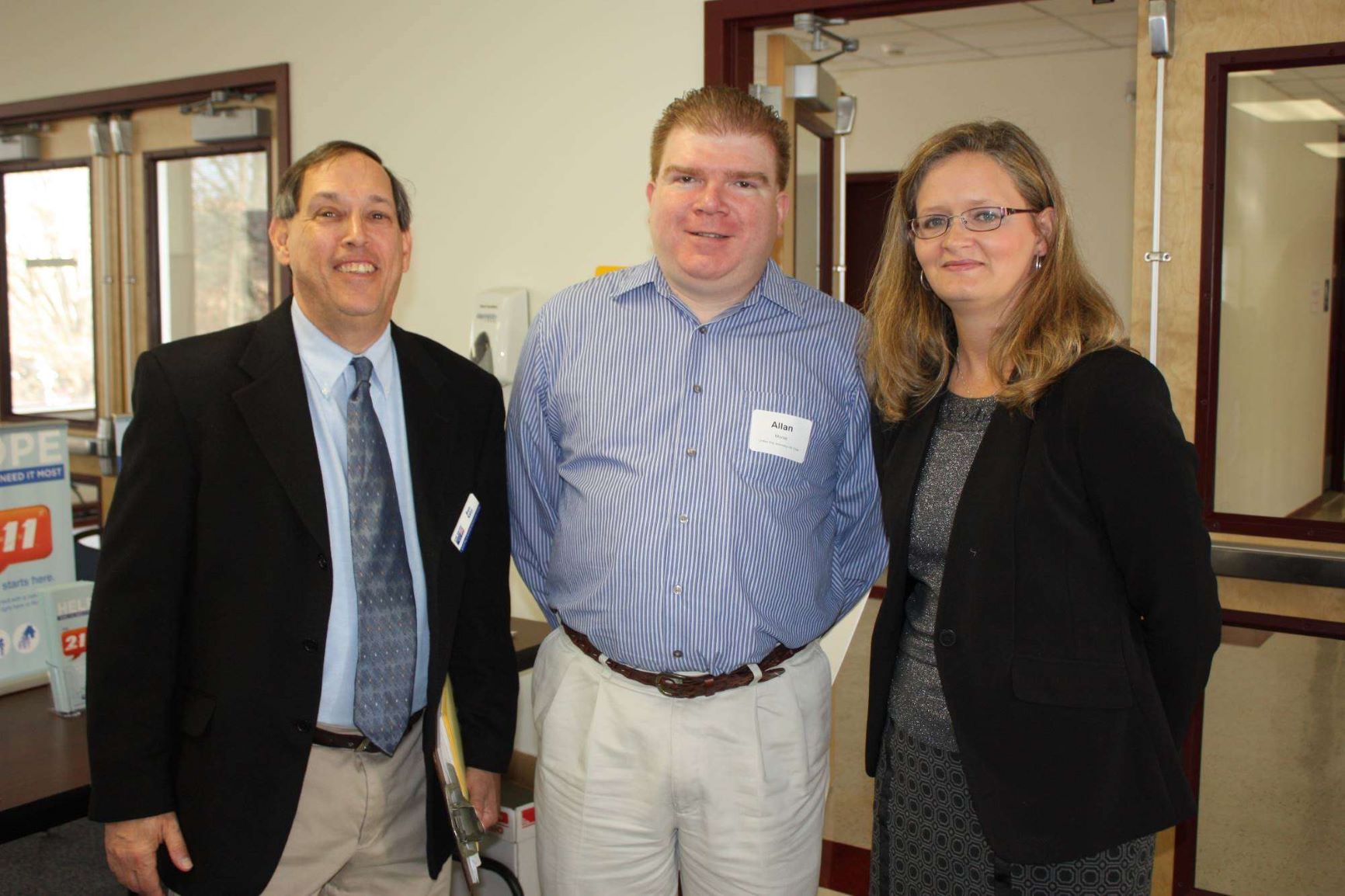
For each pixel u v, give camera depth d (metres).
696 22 2.93
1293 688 3.01
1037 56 6.35
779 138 1.64
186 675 1.56
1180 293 2.49
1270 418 2.46
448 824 1.70
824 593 1.77
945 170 1.52
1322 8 2.31
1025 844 1.39
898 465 1.62
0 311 4.70
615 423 1.67
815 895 1.74
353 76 3.53
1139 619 1.45
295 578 1.54
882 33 5.75
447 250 3.42
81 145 4.34
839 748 3.61
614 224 3.11
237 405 1.53
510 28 3.22
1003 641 1.42
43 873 2.96
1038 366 1.44
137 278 4.24
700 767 1.60
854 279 7.09
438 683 1.65
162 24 3.94
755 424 1.65
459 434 1.75
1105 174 6.24
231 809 1.52
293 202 1.60
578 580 1.68
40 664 2.22
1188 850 2.66
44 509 2.23
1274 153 2.40
